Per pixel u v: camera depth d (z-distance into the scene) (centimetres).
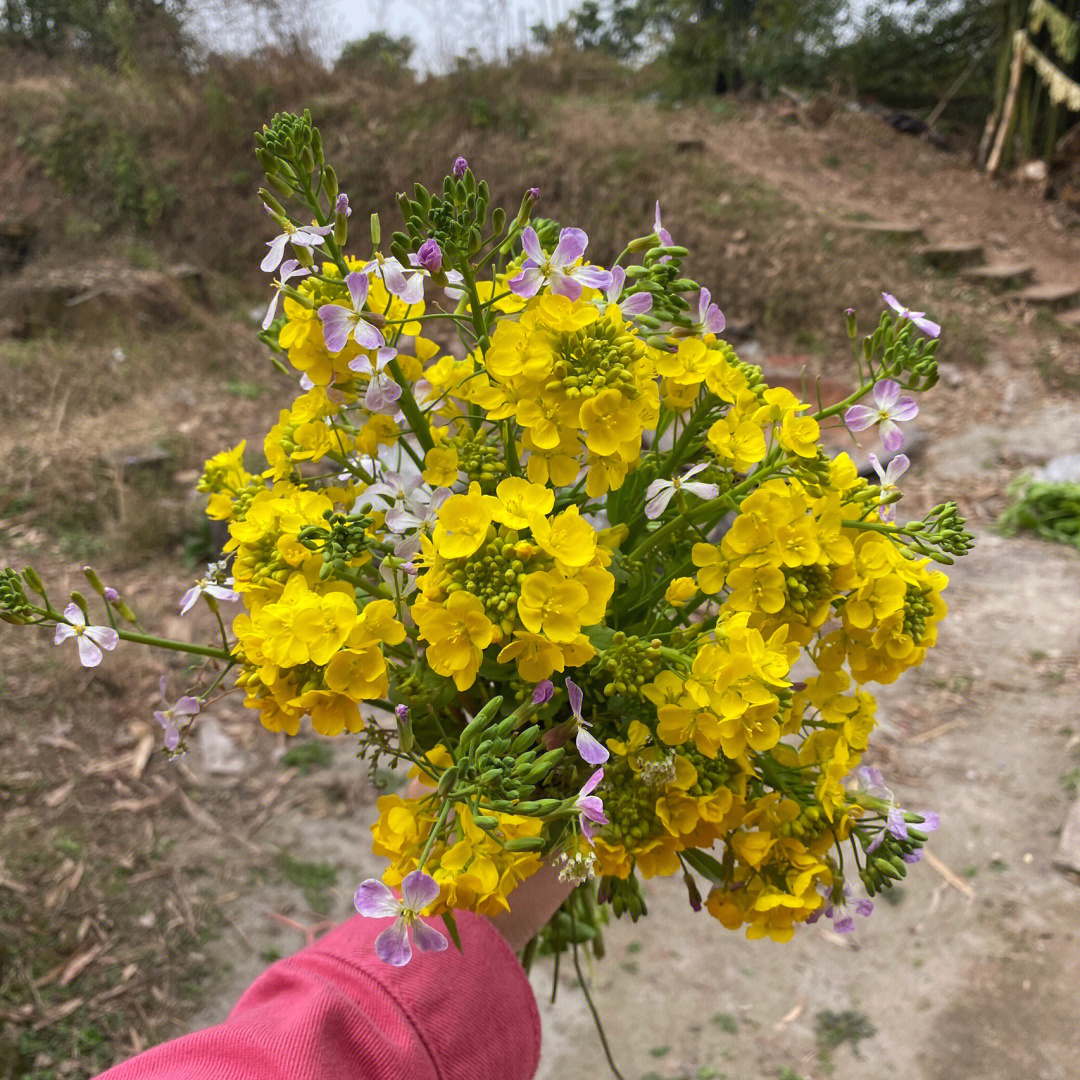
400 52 1026
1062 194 1009
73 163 856
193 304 734
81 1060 256
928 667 413
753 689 83
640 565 98
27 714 359
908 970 282
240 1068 67
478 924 88
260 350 705
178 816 331
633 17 1302
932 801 341
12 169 877
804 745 98
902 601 92
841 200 956
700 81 1202
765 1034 265
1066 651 418
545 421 85
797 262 797
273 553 93
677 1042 263
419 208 87
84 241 802
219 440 564
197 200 847
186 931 292
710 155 980
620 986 281
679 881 319
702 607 133
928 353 96
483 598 80
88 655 92
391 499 94
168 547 476
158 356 659
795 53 1219
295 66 939
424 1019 76
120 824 325
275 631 81
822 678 97
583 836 82
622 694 92
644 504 101
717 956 290
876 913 301
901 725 380
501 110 927
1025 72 1034
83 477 504
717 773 94
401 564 89
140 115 895
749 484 93
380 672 81
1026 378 706
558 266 85
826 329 754
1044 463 591
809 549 87
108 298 695
